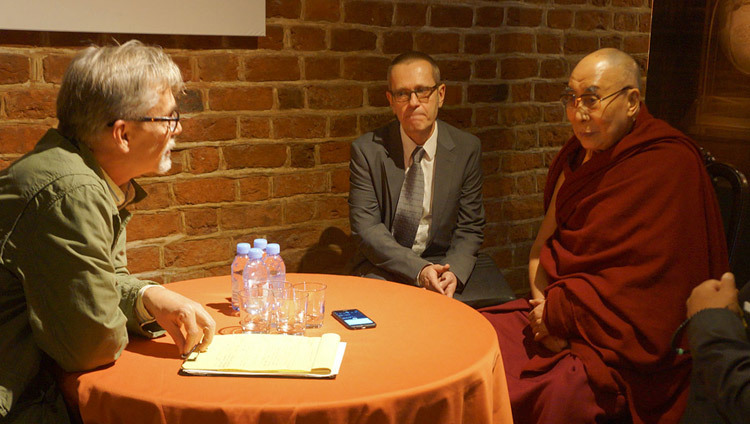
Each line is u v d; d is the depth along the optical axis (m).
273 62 2.81
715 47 2.75
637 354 1.94
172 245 2.74
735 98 2.71
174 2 2.56
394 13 3.03
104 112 1.49
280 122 2.87
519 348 2.16
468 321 1.73
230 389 1.33
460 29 3.19
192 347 1.49
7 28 2.31
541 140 3.48
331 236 3.06
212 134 2.74
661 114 2.99
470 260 2.61
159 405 1.28
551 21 3.39
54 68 2.43
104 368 1.44
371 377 1.39
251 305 1.66
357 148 2.67
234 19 2.68
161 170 1.62
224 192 2.81
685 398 1.92
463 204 2.71
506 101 3.35
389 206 2.66
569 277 2.13
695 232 1.99
